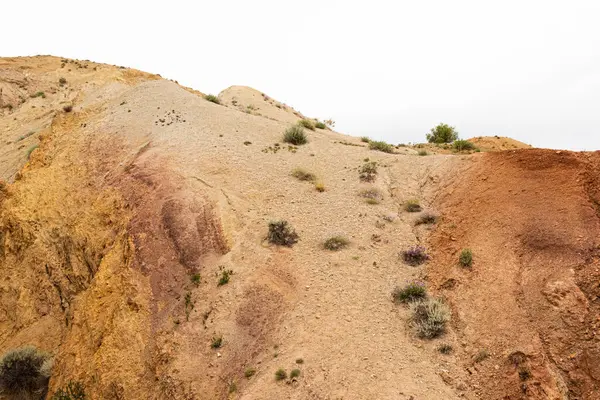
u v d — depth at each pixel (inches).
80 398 497.4
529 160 555.5
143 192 693.3
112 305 561.0
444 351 392.2
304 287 483.8
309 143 882.8
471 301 431.2
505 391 343.0
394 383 357.1
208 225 595.5
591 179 481.7
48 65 1814.7
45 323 699.4
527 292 408.5
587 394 327.0
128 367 482.0
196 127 888.3
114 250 626.8
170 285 539.8
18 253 781.3
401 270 508.7
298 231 588.7
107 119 1000.2
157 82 1164.5
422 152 903.1
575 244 422.0
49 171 855.7
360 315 441.4
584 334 353.4
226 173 721.6
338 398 347.3
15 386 578.2
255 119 989.8
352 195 669.3
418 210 615.2
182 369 436.1
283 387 367.6
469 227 522.6
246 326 454.9
